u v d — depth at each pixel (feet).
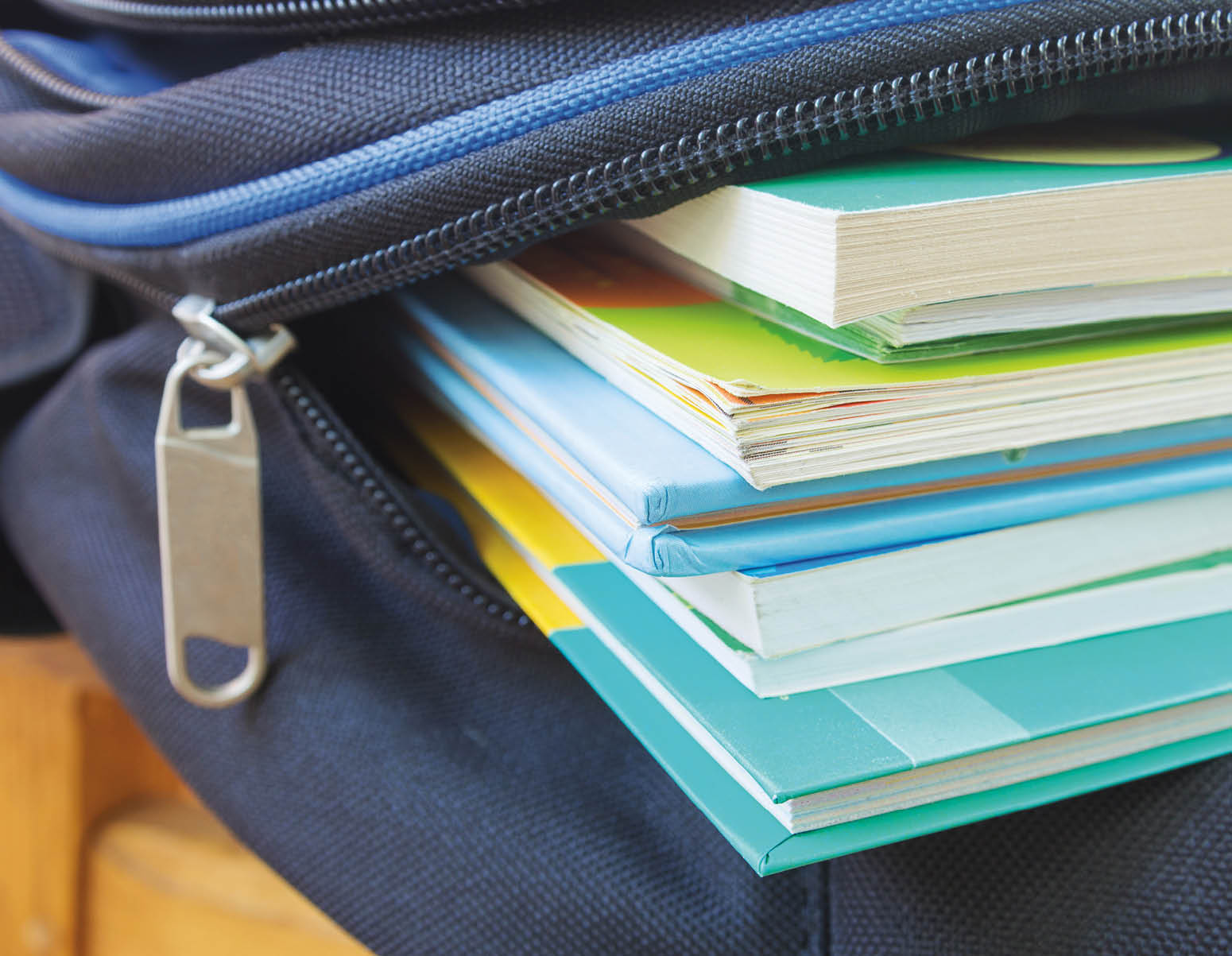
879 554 0.82
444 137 0.87
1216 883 0.84
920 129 0.83
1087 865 0.88
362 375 1.35
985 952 0.89
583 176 0.83
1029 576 0.89
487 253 0.90
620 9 0.86
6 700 1.65
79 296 1.49
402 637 1.19
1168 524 0.95
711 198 0.84
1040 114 0.86
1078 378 0.84
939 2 0.81
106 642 1.27
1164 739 0.87
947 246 0.75
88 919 1.62
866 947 0.95
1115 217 0.80
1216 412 0.91
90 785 1.61
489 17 0.89
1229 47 0.85
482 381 1.03
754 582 0.78
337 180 0.91
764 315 0.91
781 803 0.71
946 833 0.94
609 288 1.00
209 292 1.04
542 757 1.10
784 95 0.79
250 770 1.13
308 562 1.22
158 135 0.99
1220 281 0.90
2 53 1.18
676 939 0.98
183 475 1.07
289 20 0.94
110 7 1.03
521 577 1.08
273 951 1.41
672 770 0.81
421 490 1.23
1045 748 0.83
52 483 1.44
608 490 0.81
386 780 1.07
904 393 0.77
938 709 0.80
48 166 1.10
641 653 0.87
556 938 0.99
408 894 1.03
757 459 0.73
